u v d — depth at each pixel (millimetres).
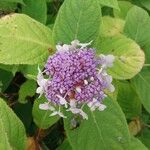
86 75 296
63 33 344
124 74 351
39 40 347
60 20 343
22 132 334
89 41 342
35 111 369
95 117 344
